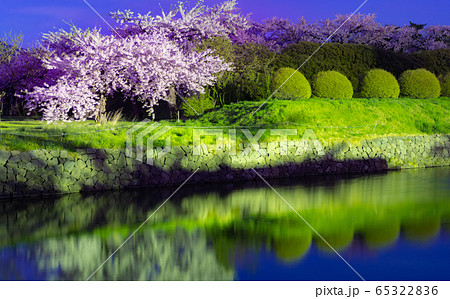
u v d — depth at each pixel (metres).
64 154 12.44
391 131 18.02
